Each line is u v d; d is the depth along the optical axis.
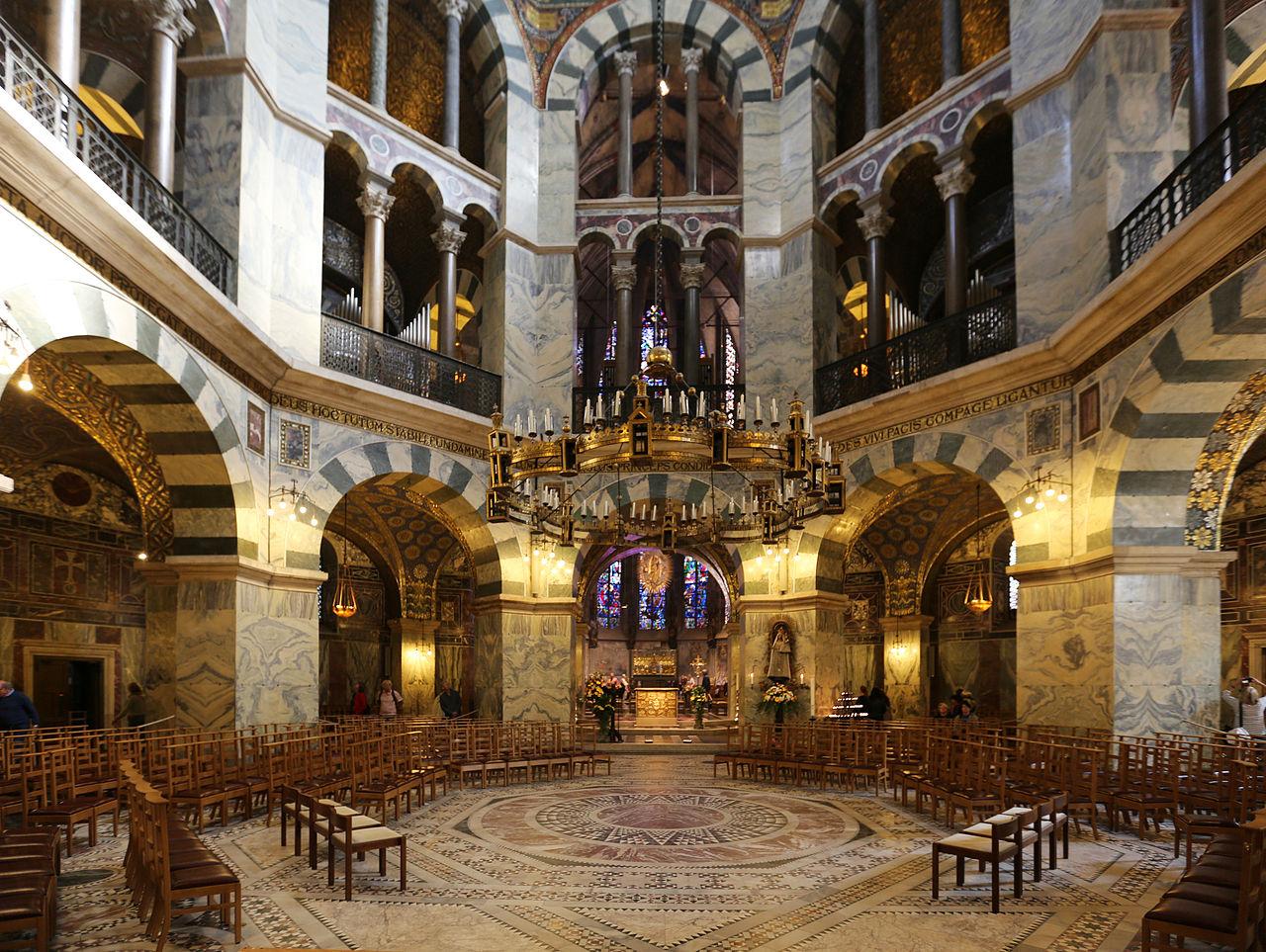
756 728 15.13
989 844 6.92
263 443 13.28
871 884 7.47
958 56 15.84
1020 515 13.16
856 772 12.32
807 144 17.59
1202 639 11.39
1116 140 12.11
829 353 17.34
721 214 18.44
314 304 14.41
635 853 8.58
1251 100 9.12
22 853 6.29
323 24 15.09
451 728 13.22
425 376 15.98
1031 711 12.64
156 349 10.43
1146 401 10.69
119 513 17.41
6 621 15.18
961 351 14.49
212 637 12.25
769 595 17.02
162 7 11.95
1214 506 11.51
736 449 9.75
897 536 21.06
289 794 8.81
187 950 5.80
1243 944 4.70
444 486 16.12
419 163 16.81
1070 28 13.09
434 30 19.06
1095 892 7.16
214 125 13.05
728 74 19.09
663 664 32.88
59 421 13.93
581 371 29.48
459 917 6.56
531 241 17.95
